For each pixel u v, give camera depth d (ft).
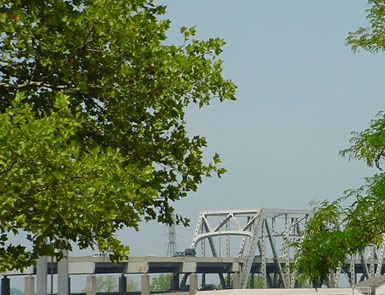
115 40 96.17
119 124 102.53
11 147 78.84
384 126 87.56
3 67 99.96
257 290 333.42
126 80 98.89
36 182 80.69
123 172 86.43
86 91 97.25
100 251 95.25
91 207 82.89
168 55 99.19
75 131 92.99
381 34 89.20
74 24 94.12
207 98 101.65
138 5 100.89
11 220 83.97
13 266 96.78
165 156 106.93
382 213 83.82
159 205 107.55
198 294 351.05
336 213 87.56
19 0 93.20
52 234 94.12
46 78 99.60
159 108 101.81
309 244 86.99
